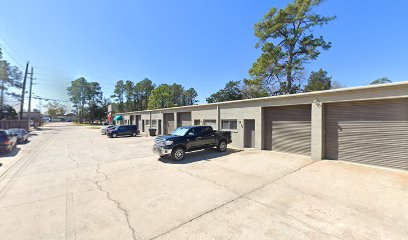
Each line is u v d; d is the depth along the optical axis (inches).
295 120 440.1
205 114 677.3
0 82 1507.1
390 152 309.1
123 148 607.5
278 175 294.2
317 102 383.2
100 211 191.0
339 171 303.0
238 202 204.8
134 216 179.8
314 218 169.8
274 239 141.2
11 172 340.2
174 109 856.9
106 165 384.8
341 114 363.6
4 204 210.5
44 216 183.0
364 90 322.3
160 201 211.5
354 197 209.9
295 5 933.8
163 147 399.5
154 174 315.9
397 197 206.8
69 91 3262.8
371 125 328.5
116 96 3363.7
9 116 1659.7
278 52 944.9
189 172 322.3
